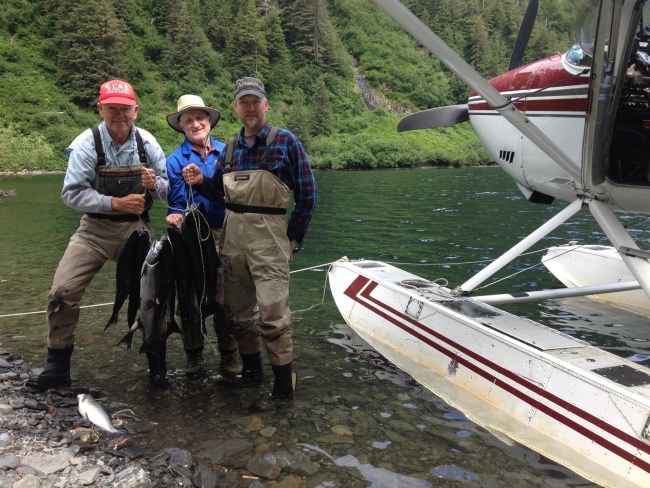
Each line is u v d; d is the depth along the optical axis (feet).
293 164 10.20
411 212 46.06
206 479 7.89
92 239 10.31
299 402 10.67
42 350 13.03
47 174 93.50
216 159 11.73
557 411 9.52
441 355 12.38
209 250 10.82
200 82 175.83
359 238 32.53
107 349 13.23
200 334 11.62
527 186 14.92
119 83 9.93
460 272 23.47
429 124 17.43
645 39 10.82
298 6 193.47
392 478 8.14
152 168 10.68
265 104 10.12
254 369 11.67
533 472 8.42
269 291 10.14
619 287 13.73
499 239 32.48
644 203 11.39
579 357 10.25
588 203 12.62
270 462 8.45
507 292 20.16
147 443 8.89
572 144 12.07
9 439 8.45
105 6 151.53
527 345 10.82
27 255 25.44
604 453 8.59
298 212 10.61
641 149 11.06
